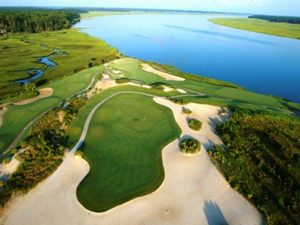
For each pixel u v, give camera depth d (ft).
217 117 207.82
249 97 265.34
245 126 189.88
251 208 119.14
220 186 131.64
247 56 493.36
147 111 211.41
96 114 205.57
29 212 114.42
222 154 152.35
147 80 299.38
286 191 128.88
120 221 111.24
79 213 114.62
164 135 177.17
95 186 129.90
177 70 364.38
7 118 201.57
